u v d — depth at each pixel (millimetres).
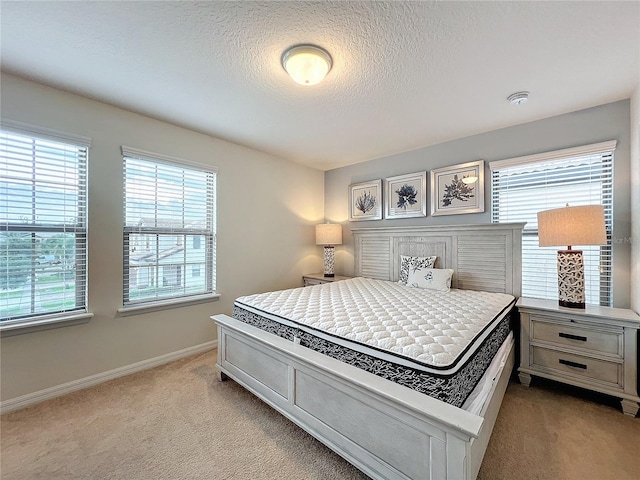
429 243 3305
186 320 2939
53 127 2131
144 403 2041
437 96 2250
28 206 2066
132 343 2559
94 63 1840
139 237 2639
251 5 1380
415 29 1530
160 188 2779
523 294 2781
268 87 2127
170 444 1633
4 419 1858
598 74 1943
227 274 3301
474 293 2725
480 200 3020
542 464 1486
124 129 2498
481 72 1922
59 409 1971
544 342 2223
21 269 2045
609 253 2359
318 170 4508
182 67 1884
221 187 3240
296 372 1676
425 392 1244
